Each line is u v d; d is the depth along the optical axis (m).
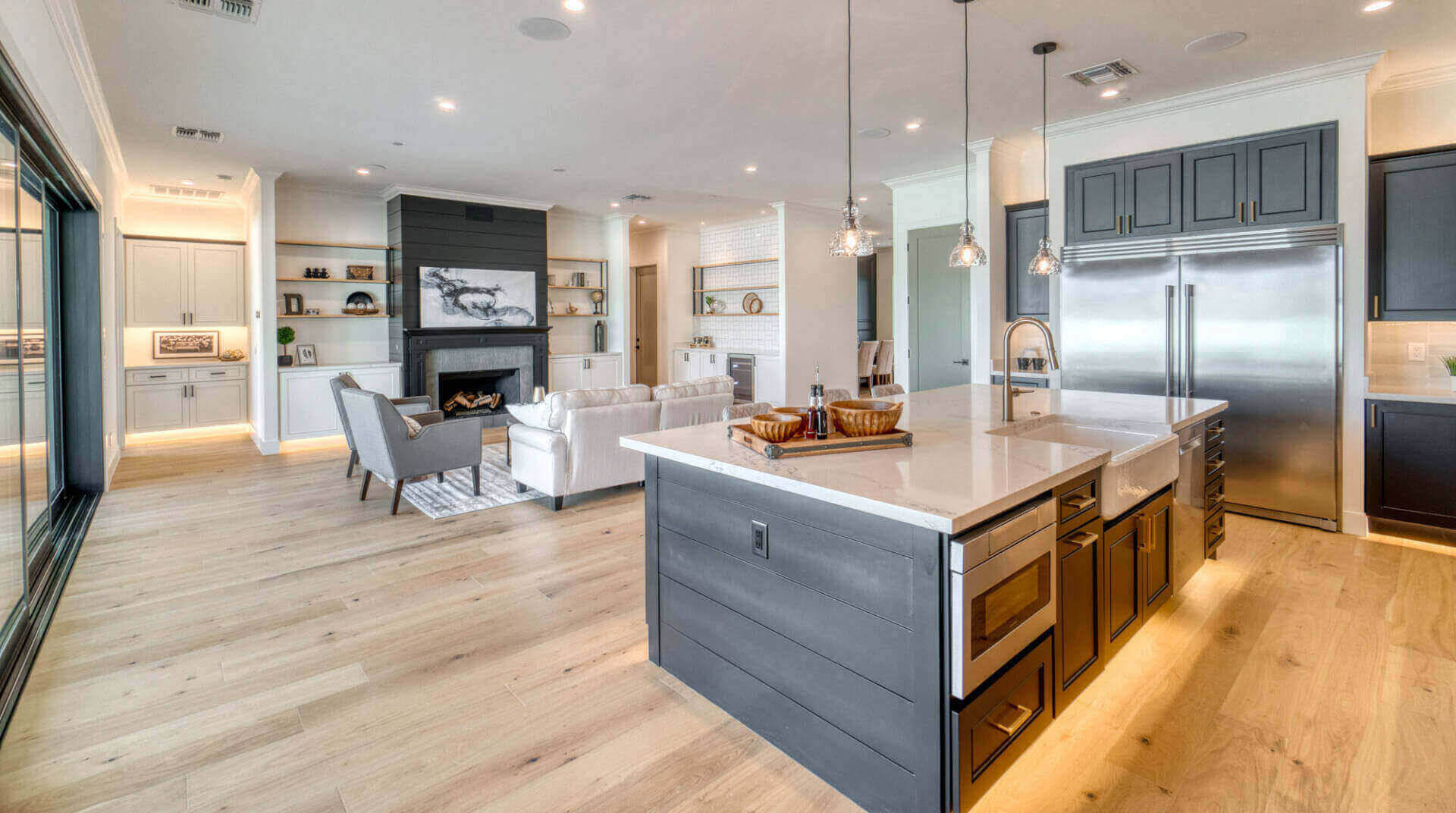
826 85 4.18
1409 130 4.15
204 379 7.67
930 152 5.83
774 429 2.24
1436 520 3.68
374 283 7.64
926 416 3.10
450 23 3.30
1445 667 2.44
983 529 1.63
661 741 2.08
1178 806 1.78
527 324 8.22
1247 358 4.23
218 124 4.89
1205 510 3.25
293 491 5.12
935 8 3.19
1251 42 3.62
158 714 2.21
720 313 9.92
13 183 2.78
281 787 1.86
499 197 7.83
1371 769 1.91
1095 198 4.89
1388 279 3.86
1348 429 3.96
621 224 9.20
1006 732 1.75
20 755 1.99
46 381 3.85
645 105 4.55
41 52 2.71
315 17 3.23
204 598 3.14
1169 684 2.37
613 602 3.11
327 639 2.74
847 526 1.79
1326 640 2.66
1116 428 2.96
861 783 1.80
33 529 3.55
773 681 2.04
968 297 6.41
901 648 1.68
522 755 2.00
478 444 4.90
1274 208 4.15
